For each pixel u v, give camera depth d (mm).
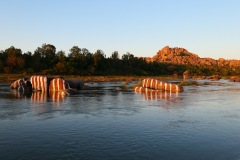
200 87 69812
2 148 15844
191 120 23953
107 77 122188
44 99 40000
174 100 38906
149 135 18734
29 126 21516
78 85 61344
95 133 19281
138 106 32688
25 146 16219
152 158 14195
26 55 142125
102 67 153250
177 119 24406
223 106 32844
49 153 14938
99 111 28906
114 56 175250
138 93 50406
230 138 18031
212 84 85062
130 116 25906
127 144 16594
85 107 31812
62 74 124375
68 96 44594
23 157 14328
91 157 14297
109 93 50344
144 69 178125
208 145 16469
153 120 23938
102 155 14609
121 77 125250
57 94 48188
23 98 41156
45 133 19312
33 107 31641
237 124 22312
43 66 133625
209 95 46875
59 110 29500
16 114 26891
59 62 133250
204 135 18781
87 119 24406
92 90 57562
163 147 16031
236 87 69688
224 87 69688
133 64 176875
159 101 37656
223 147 16078
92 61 152250
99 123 22656
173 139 17750
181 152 15156
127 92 52750
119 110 29594
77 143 16812
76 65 139875
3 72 115250
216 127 21203
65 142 17031
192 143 16859
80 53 154125
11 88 61875
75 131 19875
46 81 55750
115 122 23062
